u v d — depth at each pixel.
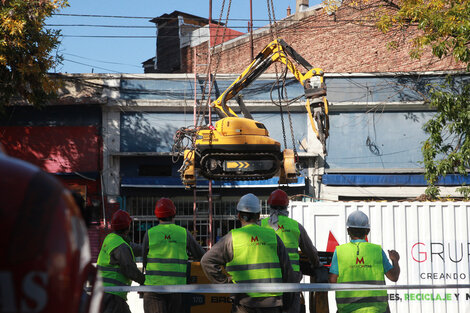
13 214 0.97
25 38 17.84
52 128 22.23
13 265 0.95
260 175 12.48
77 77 22.66
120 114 22.64
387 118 22.81
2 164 1.05
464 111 16.41
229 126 12.38
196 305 7.77
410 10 17.39
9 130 22.11
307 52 29.69
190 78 23.12
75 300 1.02
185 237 7.31
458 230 12.09
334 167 22.66
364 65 27.05
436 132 16.98
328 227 12.48
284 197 6.62
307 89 13.02
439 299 11.95
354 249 5.83
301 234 6.64
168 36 35.88
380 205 12.28
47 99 19.83
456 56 15.91
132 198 22.19
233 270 5.57
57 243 0.99
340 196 22.23
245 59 32.53
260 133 12.52
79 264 1.04
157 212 7.31
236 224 21.88
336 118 22.83
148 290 6.07
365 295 5.75
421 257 12.08
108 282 7.00
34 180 1.04
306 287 5.43
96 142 22.23
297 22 30.23
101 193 22.02
